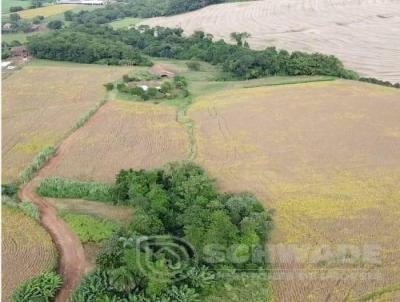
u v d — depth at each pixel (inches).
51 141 2068.2
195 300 1117.1
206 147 1974.7
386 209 1497.3
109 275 1157.7
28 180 1740.9
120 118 2329.0
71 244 1379.2
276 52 3321.9
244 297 1143.0
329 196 1578.5
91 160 1882.4
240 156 1884.8
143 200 1427.2
